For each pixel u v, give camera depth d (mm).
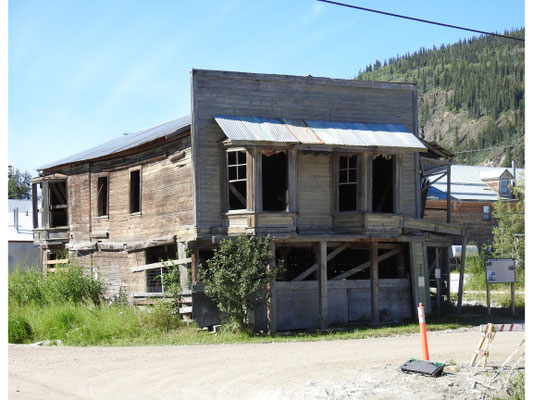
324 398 10406
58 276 24719
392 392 10734
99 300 24516
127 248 25219
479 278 36469
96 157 26859
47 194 31141
